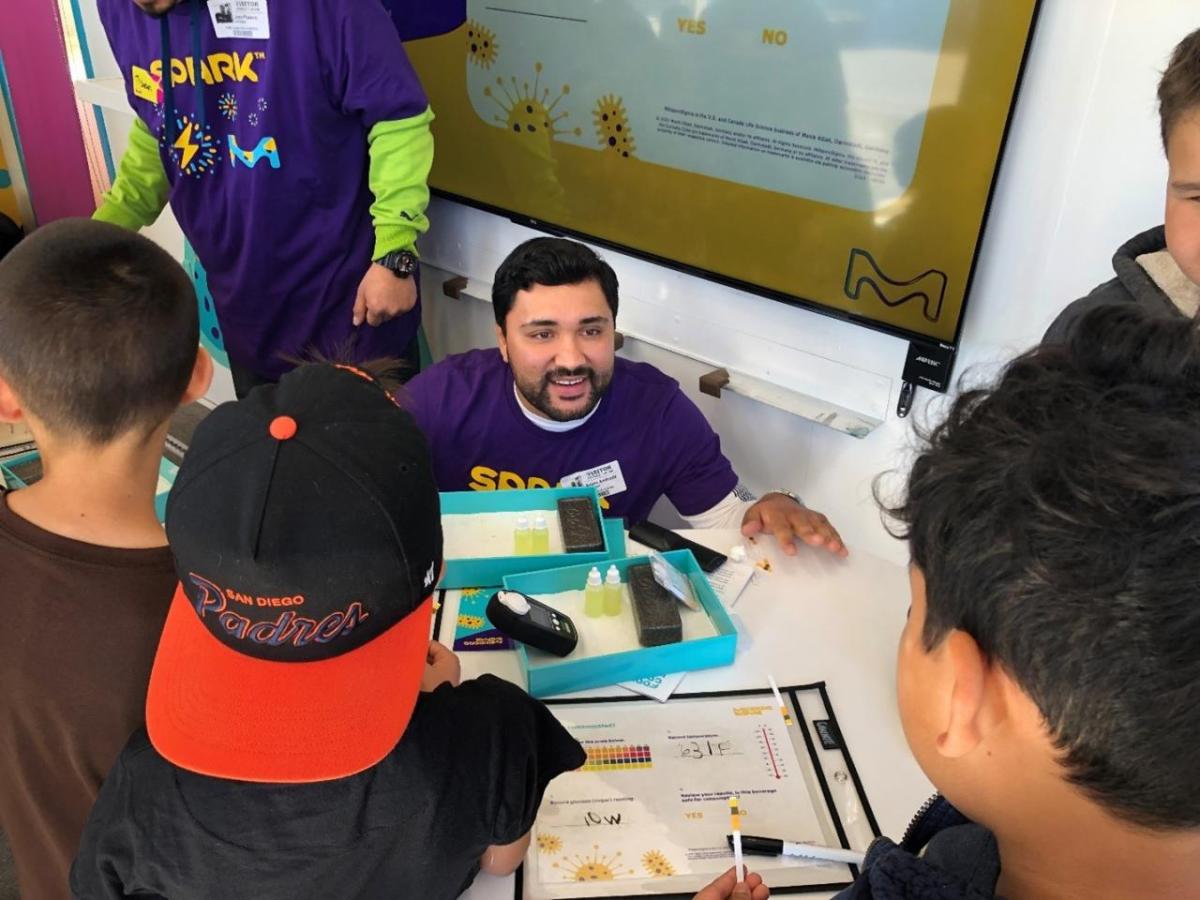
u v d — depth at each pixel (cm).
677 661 112
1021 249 151
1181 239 99
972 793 45
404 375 220
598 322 153
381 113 187
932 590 44
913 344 165
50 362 85
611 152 193
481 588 127
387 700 73
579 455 168
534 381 157
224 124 197
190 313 96
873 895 48
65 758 91
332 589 68
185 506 70
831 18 151
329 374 77
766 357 191
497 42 201
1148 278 111
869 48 149
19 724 89
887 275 163
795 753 102
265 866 70
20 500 88
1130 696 37
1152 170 134
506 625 109
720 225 183
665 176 187
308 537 67
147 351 89
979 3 136
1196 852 40
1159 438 38
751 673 114
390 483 71
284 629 69
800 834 93
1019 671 40
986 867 46
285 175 194
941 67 143
